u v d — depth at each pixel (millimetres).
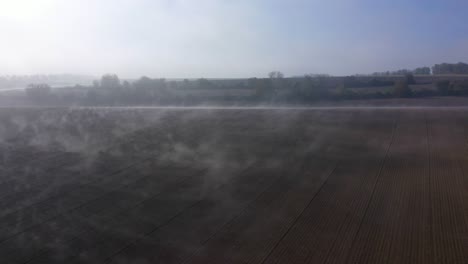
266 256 9602
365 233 10656
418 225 11039
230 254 9766
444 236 10297
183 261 9500
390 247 9828
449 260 9094
